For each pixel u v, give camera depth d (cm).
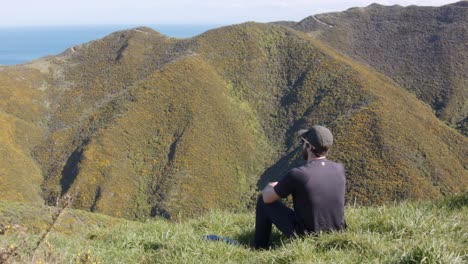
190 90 10788
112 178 8644
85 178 8650
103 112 10662
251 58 12556
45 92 12369
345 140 8112
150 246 604
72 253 548
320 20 18538
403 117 8712
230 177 9050
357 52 16225
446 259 378
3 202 1409
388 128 8219
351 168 7450
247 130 10556
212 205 8219
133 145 9544
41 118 11425
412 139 8069
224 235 640
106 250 595
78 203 8212
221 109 10588
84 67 13462
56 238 639
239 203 8500
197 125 9881
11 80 12000
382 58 15600
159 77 11094
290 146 9931
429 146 8044
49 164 9781
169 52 13412
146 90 10725
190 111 10219
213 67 12231
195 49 12794
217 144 9675
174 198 8175
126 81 12675
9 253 393
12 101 11381
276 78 12188
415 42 15775
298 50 12675
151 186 8662
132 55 13488
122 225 750
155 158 9275
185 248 523
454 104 12525
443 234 470
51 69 13288
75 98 12181
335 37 16888
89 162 8994
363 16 18200
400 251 415
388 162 7438
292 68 12250
